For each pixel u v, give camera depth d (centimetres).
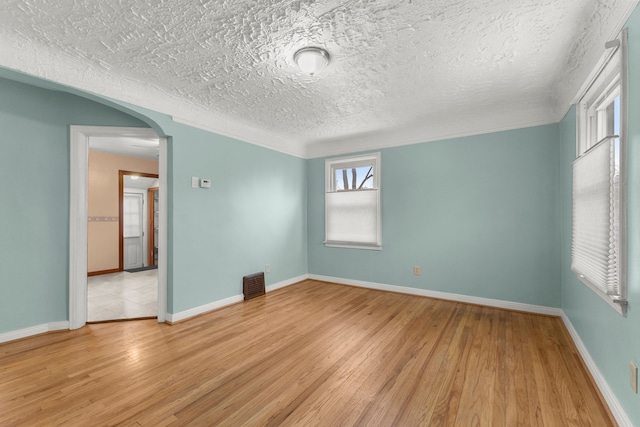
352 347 237
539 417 154
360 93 270
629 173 139
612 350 158
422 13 162
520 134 318
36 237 258
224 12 161
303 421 152
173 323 287
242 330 272
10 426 148
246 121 350
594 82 195
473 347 234
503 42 189
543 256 306
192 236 306
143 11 159
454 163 355
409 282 389
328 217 461
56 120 268
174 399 171
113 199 549
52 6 155
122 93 245
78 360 215
